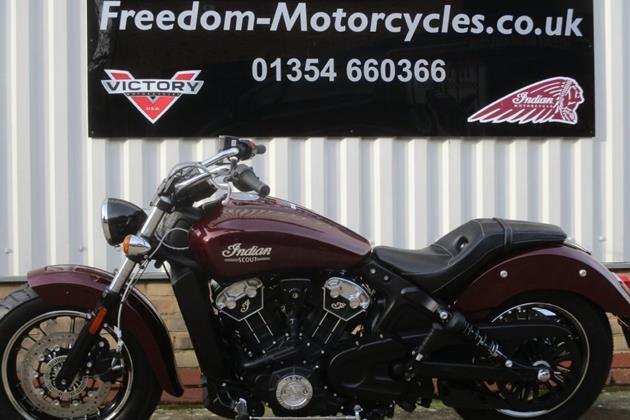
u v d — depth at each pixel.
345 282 3.64
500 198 5.18
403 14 5.06
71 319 3.84
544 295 3.81
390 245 5.12
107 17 4.92
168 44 4.96
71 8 4.93
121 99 4.95
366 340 3.67
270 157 5.05
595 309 3.85
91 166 4.97
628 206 5.21
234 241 3.55
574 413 3.86
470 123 5.12
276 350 3.62
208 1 4.96
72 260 4.98
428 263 3.73
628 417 4.50
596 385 3.84
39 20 4.91
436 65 5.09
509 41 5.12
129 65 4.95
